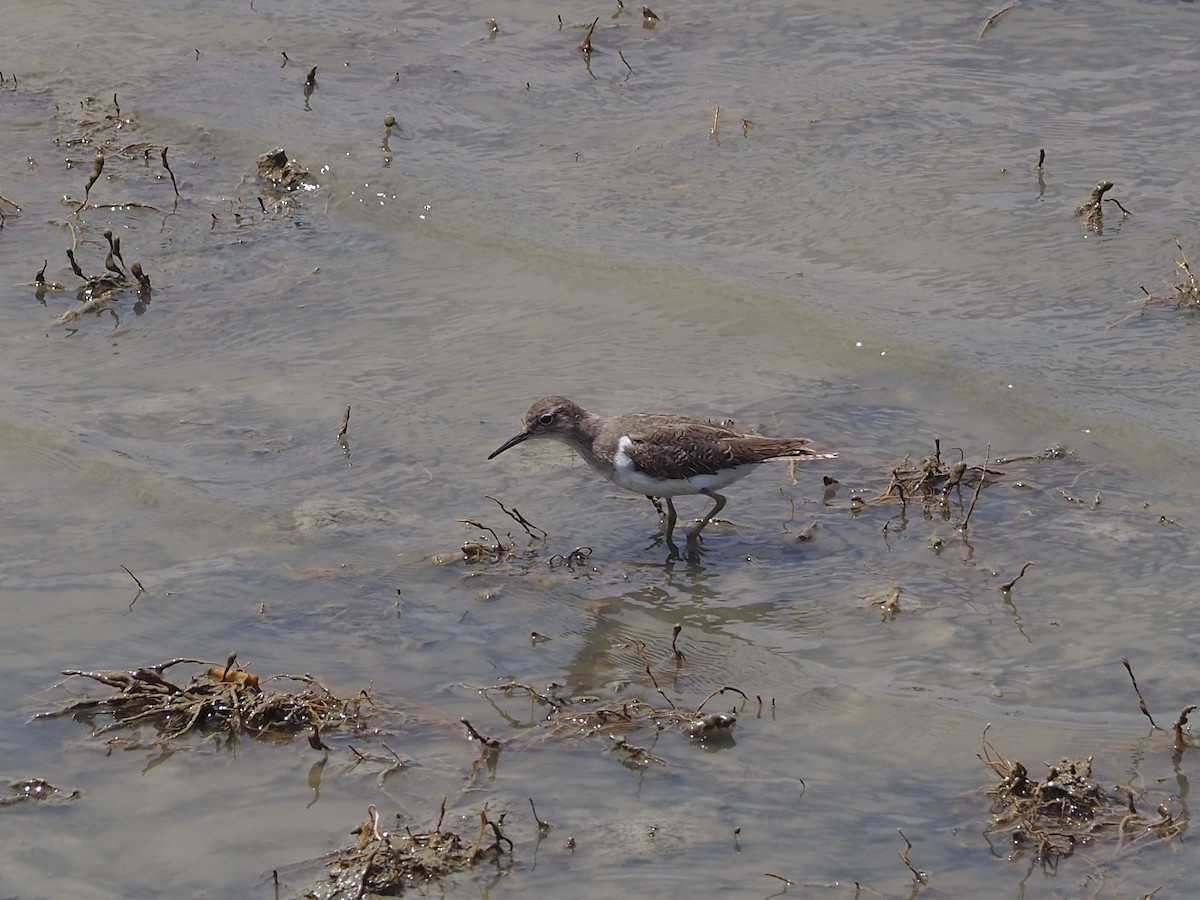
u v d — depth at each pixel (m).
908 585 13.27
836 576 13.47
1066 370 16.22
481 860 10.12
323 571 13.47
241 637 12.57
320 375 16.67
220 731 11.43
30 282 18.38
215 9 25.23
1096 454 14.95
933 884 9.91
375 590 13.23
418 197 20.14
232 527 14.07
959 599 13.03
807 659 12.37
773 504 14.65
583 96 22.17
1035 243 18.39
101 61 23.75
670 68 22.69
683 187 20.05
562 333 17.41
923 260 18.33
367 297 18.22
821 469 15.08
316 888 9.87
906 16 23.34
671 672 12.22
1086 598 12.95
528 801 10.72
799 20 23.55
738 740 11.37
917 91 21.58
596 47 23.27
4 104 22.59
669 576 13.56
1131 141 20.17
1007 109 21.05
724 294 17.89
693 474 13.82
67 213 19.92
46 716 11.54
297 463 15.12
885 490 14.65
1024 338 16.83
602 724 11.52
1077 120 20.70
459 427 15.77
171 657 12.27
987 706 11.70
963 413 15.74
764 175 20.12
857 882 9.95
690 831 10.43
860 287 17.92
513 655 12.45
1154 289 17.39
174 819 10.55
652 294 18.02
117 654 12.28
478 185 20.34
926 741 11.30
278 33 24.44
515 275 18.56
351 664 12.27
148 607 12.90
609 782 10.93
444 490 14.79
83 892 9.87
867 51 22.64
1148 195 19.05
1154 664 12.09
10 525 14.04
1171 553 13.45
